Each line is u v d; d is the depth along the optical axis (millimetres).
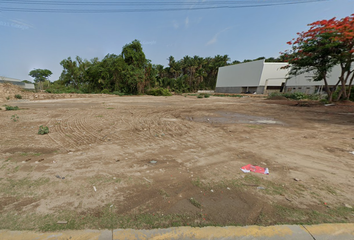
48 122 6609
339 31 10969
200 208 1973
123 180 2545
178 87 45938
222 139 4766
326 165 3139
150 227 1691
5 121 6652
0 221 1726
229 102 17578
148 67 28391
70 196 2143
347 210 1949
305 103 14727
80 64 28781
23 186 2326
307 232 1650
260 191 2312
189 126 6395
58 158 3281
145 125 6410
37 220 1745
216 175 2738
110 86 28188
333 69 24203
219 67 50875
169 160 3307
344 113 9539
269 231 1655
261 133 5445
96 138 4676
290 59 14359
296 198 2168
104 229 1655
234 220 1794
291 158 3455
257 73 38281
